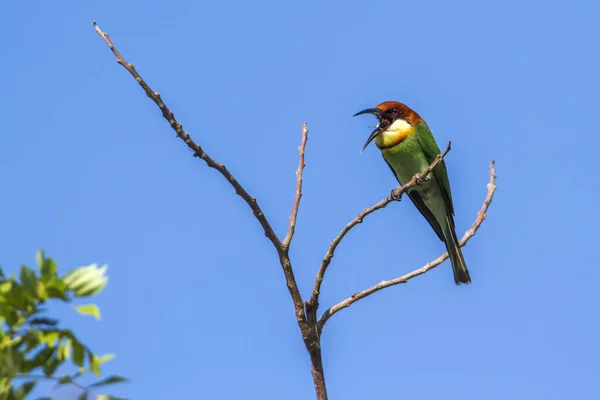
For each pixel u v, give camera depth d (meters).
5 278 4.28
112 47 8.19
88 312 4.15
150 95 8.02
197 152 8.16
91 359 4.14
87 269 4.26
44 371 4.10
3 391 3.90
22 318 4.18
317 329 8.50
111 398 4.05
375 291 8.79
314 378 8.37
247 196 8.37
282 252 8.54
